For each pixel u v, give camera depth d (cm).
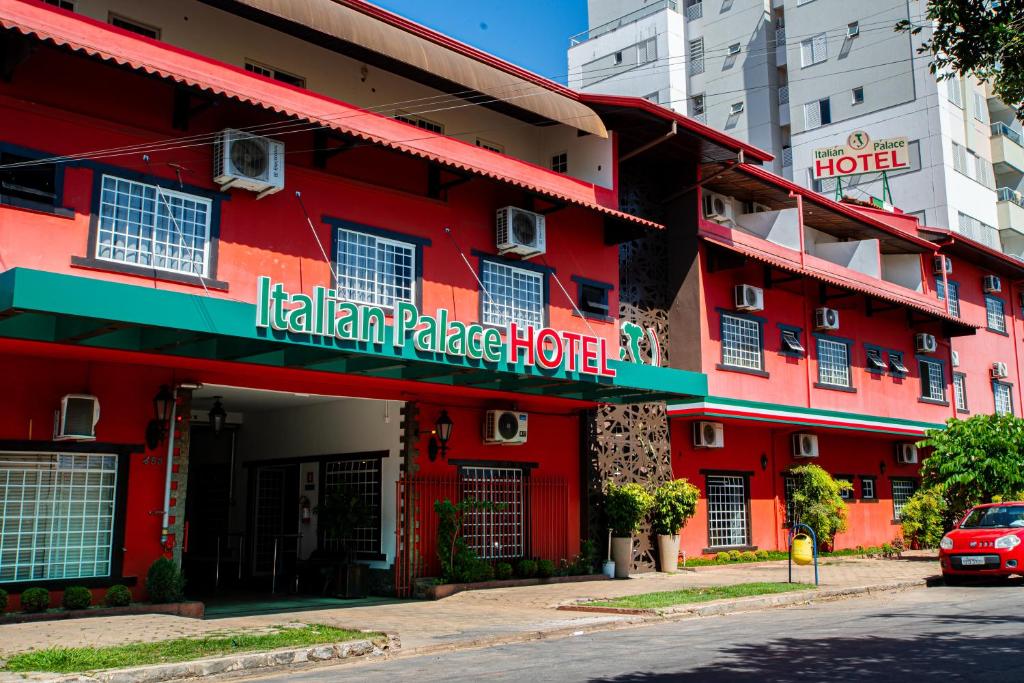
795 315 2412
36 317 1092
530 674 813
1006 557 1603
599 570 1823
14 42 1089
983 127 4016
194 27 1430
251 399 1697
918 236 2973
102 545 1244
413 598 1506
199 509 2088
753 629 1103
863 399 2612
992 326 3397
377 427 1648
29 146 1126
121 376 1283
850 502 2633
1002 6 932
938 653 873
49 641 959
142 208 1223
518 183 1552
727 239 2177
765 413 2125
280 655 909
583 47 5053
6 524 1169
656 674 793
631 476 1939
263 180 1298
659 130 1909
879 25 3928
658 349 2036
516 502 1730
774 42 4422
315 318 1165
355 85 1634
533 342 1427
